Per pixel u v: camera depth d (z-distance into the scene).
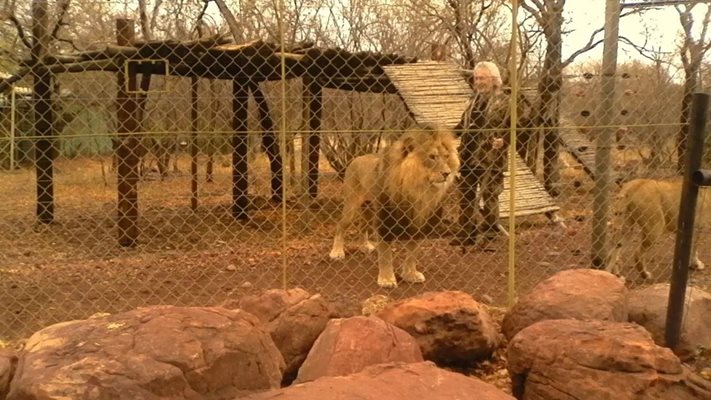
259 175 14.95
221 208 12.30
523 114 10.70
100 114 13.34
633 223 6.94
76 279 7.11
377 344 3.87
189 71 10.49
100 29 12.73
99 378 2.83
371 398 2.81
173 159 18.62
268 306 4.48
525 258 7.96
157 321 3.27
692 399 3.43
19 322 5.70
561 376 3.54
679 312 4.41
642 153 8.88
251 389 3.23
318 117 12.27
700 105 4.15
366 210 7.85
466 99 9.24
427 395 2.90
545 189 9.80
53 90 12.05
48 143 10.16
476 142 7.74
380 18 15.85
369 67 10.37
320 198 13.24
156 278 7.20
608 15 6.13
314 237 9.62
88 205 12.25
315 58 9.47
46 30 10.16
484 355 4.72
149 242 9.15
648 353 3.46
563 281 4.93
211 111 14.76
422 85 9.39
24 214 10.95
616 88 6.79
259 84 11.98
